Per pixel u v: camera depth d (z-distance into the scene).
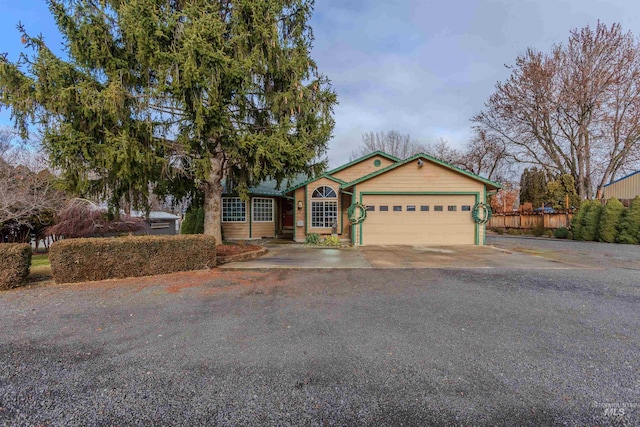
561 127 19.48
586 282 5.75
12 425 1.93
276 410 2.08
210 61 7.00
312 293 5.08
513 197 26.53
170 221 20.31
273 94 9.14
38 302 4.61
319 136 9.54
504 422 1.95
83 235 11.61
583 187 19.23
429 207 12.34
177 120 8.58
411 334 3.37
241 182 9.49
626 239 12.38
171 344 3.14
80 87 6.67
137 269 6.33
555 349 3.00
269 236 16.11
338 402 2.17
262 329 3.53
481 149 25.16
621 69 16.92
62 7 6.89
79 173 7.28
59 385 2.39
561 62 18.53
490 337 3.29
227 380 2.46
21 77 6.58
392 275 6.48
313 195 14.29
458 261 8.23
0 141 12.27
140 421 1.97
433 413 2.04
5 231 11.80
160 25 6.92
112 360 2.80
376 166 15.72
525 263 7.86
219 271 6.89
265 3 8.09
